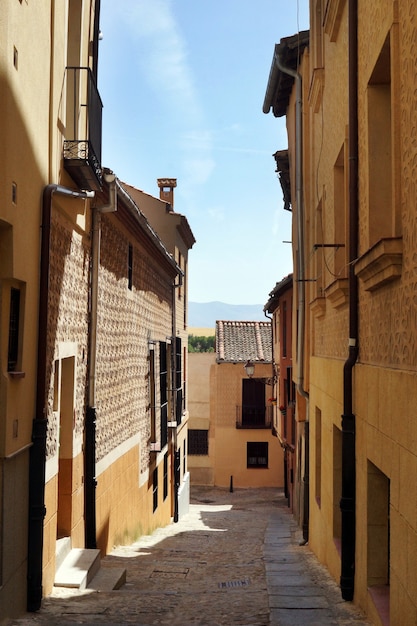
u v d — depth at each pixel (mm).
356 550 6746
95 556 8273
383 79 6125
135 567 9617
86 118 8195
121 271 11477
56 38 7152
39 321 6637
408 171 4656
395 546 4965
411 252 4602
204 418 29844
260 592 7629
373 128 6211
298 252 13289
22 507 6172
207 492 28312
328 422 8891
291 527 16266
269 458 29625
